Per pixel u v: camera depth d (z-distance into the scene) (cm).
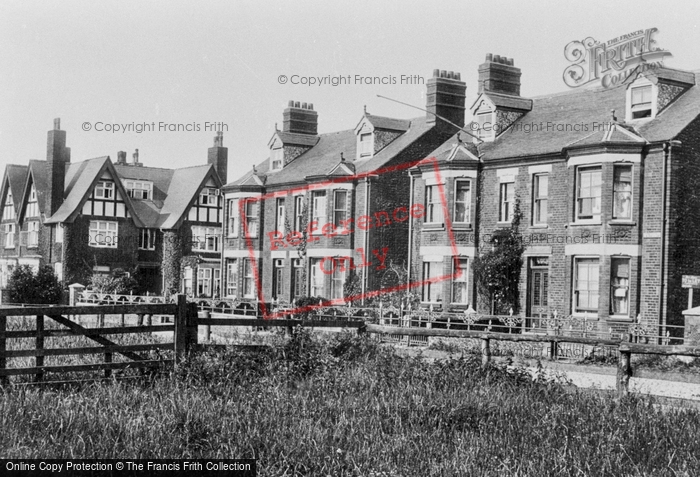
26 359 1889
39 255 6412
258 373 1662
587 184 3173
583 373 2130
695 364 2188
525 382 1614
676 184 3005
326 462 1091
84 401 1352
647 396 1519
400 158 4172
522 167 3438
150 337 2384
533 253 3353
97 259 6291
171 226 6444
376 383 1551
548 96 3888
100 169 6309
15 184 6881
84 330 1575
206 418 1259
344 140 4803
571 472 1069
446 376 1609
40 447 1112
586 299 3169
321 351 1803
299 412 1341
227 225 4984
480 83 3912
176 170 7100
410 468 1080
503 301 3425
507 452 1144
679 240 3017
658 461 1123
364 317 3550
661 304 2986
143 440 1149
